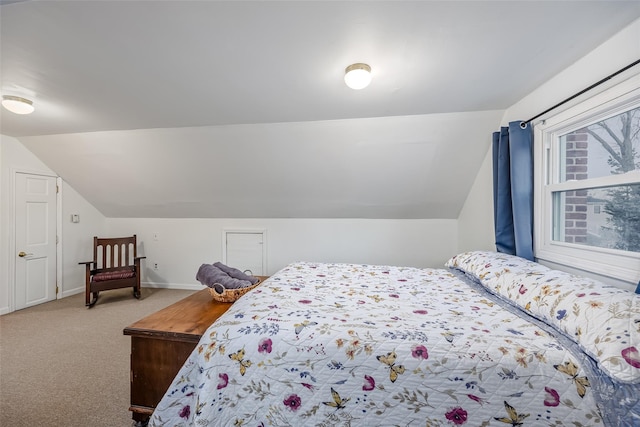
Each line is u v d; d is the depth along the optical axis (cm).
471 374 98
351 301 156
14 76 171
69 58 152
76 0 110
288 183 322
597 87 140
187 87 185
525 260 173
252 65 159
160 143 288
